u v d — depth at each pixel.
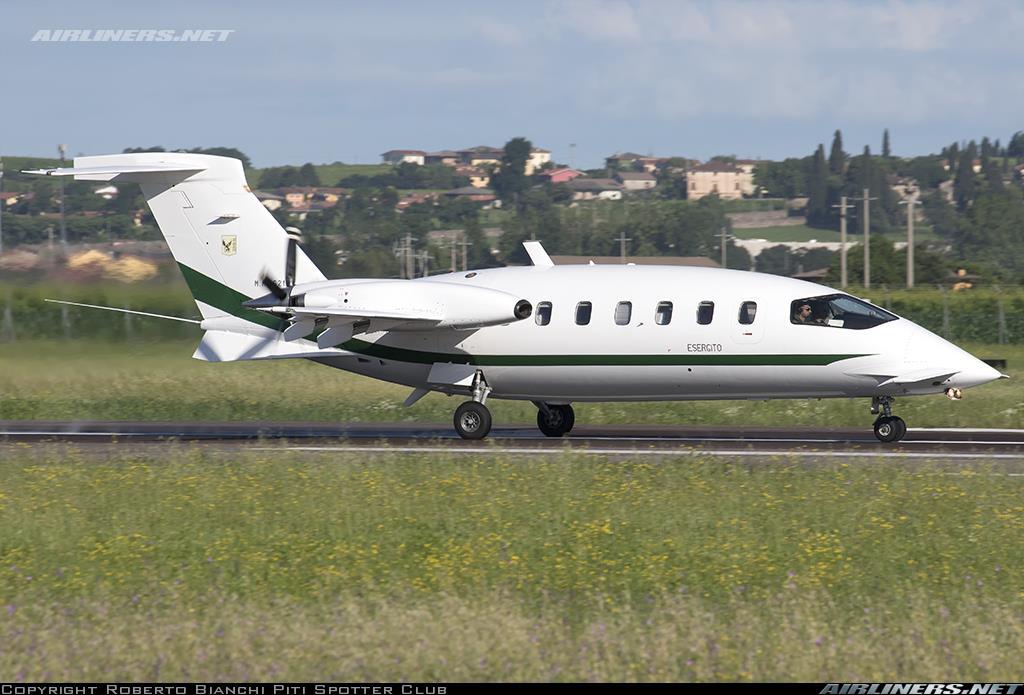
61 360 121.94
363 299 80.69
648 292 80.94
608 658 35.16
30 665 35.59
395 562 47.19
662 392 82.06
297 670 34.88
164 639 37.06
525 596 42.56
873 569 45.97
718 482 61.62
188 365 124.50
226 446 79.50
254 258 86.88
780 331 78.56
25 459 72.19
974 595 42.66
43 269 126.31
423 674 34.44
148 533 52.97
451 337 83.31
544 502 57.31
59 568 47.16
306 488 61.16
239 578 45.19
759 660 35.34
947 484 61.06
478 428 83.19
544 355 81.75
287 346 86.88
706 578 44.88
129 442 82.69
